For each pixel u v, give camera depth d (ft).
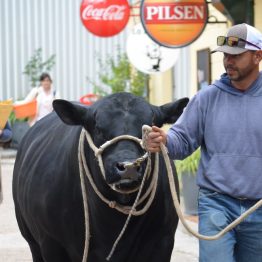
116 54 105.29
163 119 24.16
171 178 22.12
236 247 24.16
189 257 38.29
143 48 63.87
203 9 53.36
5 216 50.67
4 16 106.11
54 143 27.96
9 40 106.42
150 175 23.66
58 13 106.52
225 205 23.34
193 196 48.14
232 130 23.17
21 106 68.54
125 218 24.07
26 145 31.63
